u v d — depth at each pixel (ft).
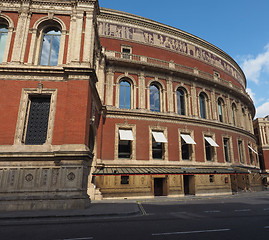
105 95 80.23
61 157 44.32
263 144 154.92
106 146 75.25
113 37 89.92
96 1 57.16
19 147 45.55
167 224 30.81
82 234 25.31
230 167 96.63
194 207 50.72
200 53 110.63
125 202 57.36
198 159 87.97
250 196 82.89
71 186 43.24
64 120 48.03
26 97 49.06
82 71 49.49
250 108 140.26
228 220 33.96
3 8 54.90
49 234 25.45
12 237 24.20
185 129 88.69
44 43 55.42
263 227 28.78
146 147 79.77
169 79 91.30
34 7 55.57
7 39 52.80
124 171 67.92
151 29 98.53
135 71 86.74
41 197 42.09
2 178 43.09
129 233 25.58
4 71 49.37
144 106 83.71
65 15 56.03
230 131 105.09
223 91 110.01
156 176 75.82
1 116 47.03
